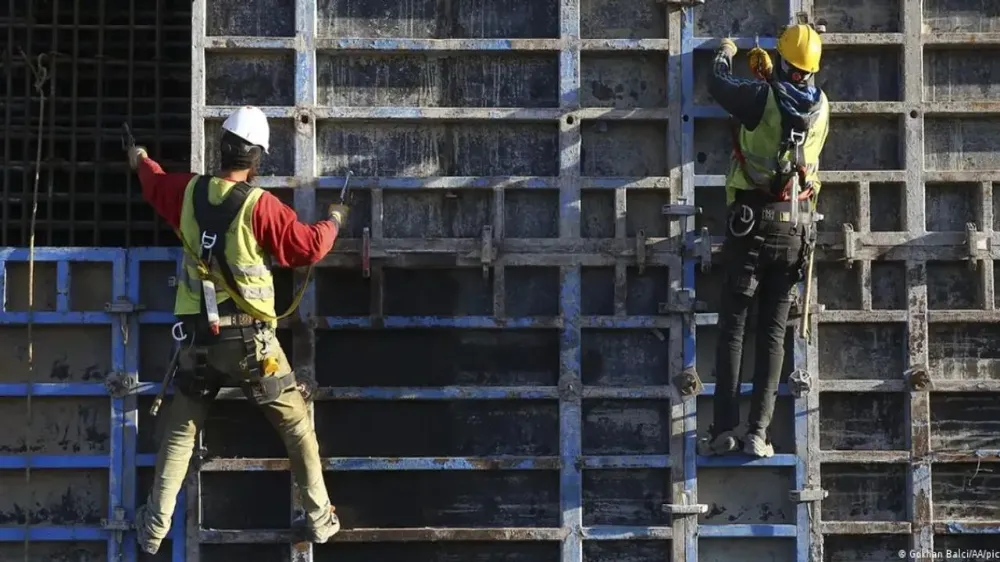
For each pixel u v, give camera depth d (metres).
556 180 15.55
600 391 15.45
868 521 15.54
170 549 15.26
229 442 15.36
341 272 15.55
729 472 15.65
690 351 15.54
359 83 15.70
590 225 15.72
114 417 15.25
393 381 15.50
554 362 15.62
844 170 15.84
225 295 13.74
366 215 15.57
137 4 17.62
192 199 13.73
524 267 15.58
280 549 15.33
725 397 15.03
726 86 14.48
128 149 14.46
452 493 15.46
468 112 15.51
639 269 15.60
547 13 15.83
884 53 15.96
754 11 15.91
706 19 15.91
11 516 15.35
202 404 14.19
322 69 15.69
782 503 15.62
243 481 15.37
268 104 15.60
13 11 16.98
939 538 15.64
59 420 15.46
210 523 15.27
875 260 15.70
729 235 14.99
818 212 15.92
